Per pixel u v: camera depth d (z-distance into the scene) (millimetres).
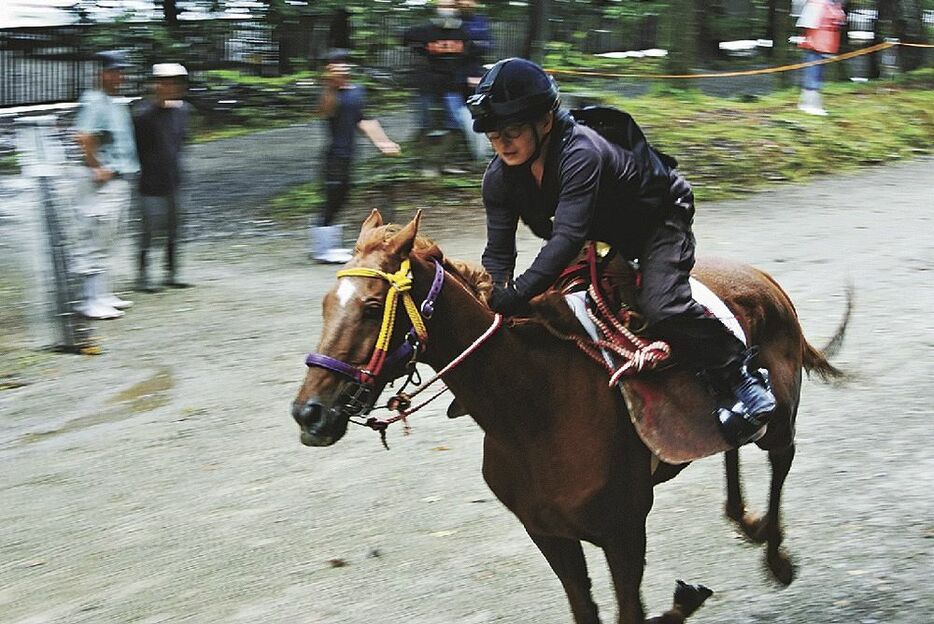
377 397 3488
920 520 5555
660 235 3920
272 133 16859
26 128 8586
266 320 8859
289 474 6266
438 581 5086
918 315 8727
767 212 12273
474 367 3705
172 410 7176
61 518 5812
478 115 3654
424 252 3617
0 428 6980
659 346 3889
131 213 9914
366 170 13406
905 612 4711
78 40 17172
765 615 4754
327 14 17844
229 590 5062
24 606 4969
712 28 19656
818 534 5473
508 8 17062
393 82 18078
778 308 4695
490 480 4016
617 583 3912
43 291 8867
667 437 3869
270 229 11820
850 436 6598
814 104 16734
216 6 17984
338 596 4980
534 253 10531
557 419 3785
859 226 11633
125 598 5012
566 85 16938
